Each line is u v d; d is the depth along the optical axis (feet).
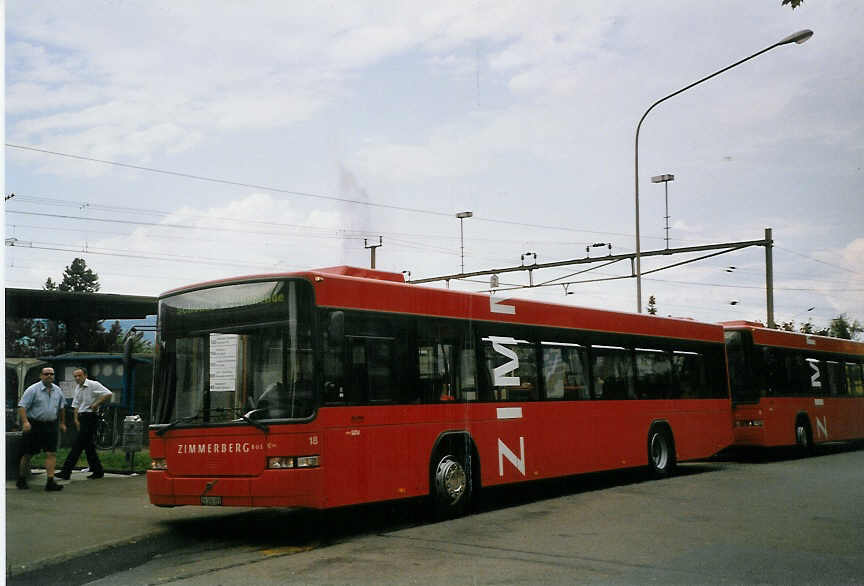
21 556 28.04
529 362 43.80
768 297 92.94
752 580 24.06
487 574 25.04
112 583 24.70
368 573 25.41
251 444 31.45
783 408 70.44
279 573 25.66
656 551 28.32
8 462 48.44
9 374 80.64
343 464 32.27
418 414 36.22
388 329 35.47
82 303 77.51
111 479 50.44
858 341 84.94
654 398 53.57
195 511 39.50
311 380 31.65
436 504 36.63
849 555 27.53
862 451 80.18
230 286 33.30
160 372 34.01
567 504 41.27
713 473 57.26
